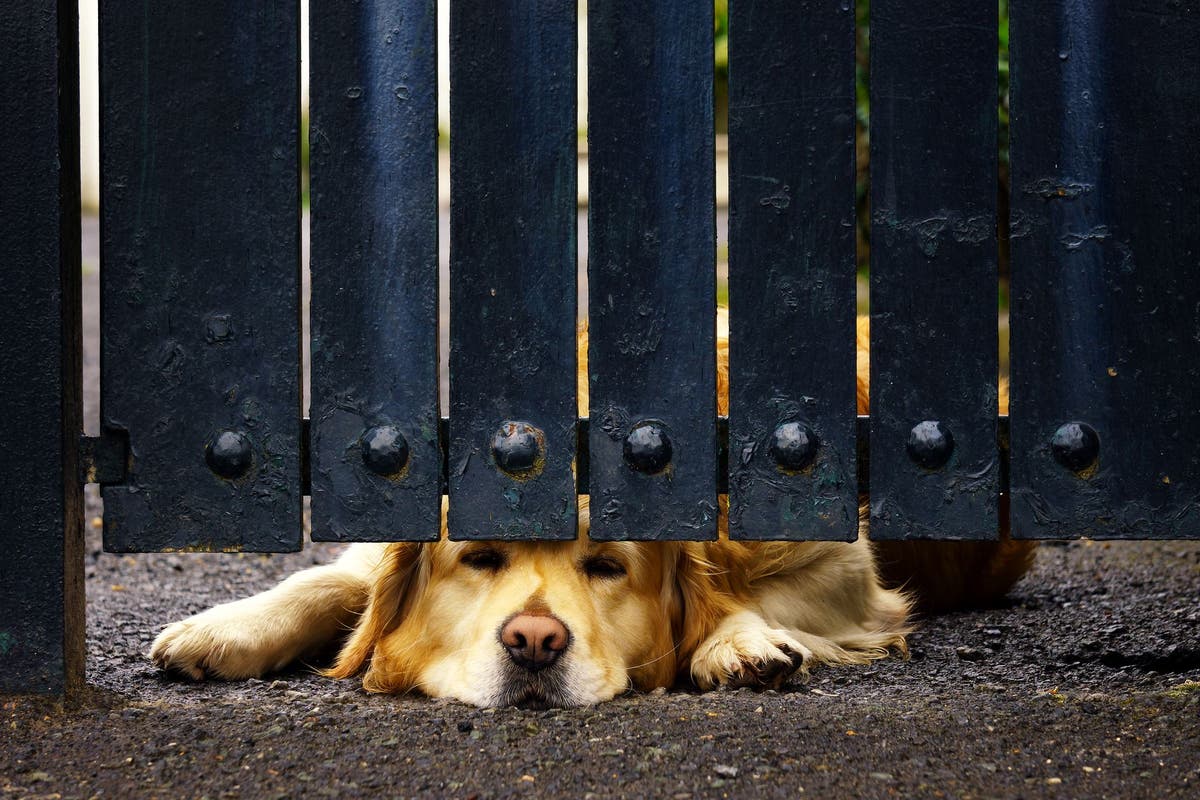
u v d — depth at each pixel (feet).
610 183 6.98
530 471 7.02
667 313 6.99
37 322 6.94
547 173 6.97
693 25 6.95
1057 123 6.95
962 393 6.98
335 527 7.04
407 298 7.00
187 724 6.86
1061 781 6.40
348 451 7.03
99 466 7.06
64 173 6.97
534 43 6.96
